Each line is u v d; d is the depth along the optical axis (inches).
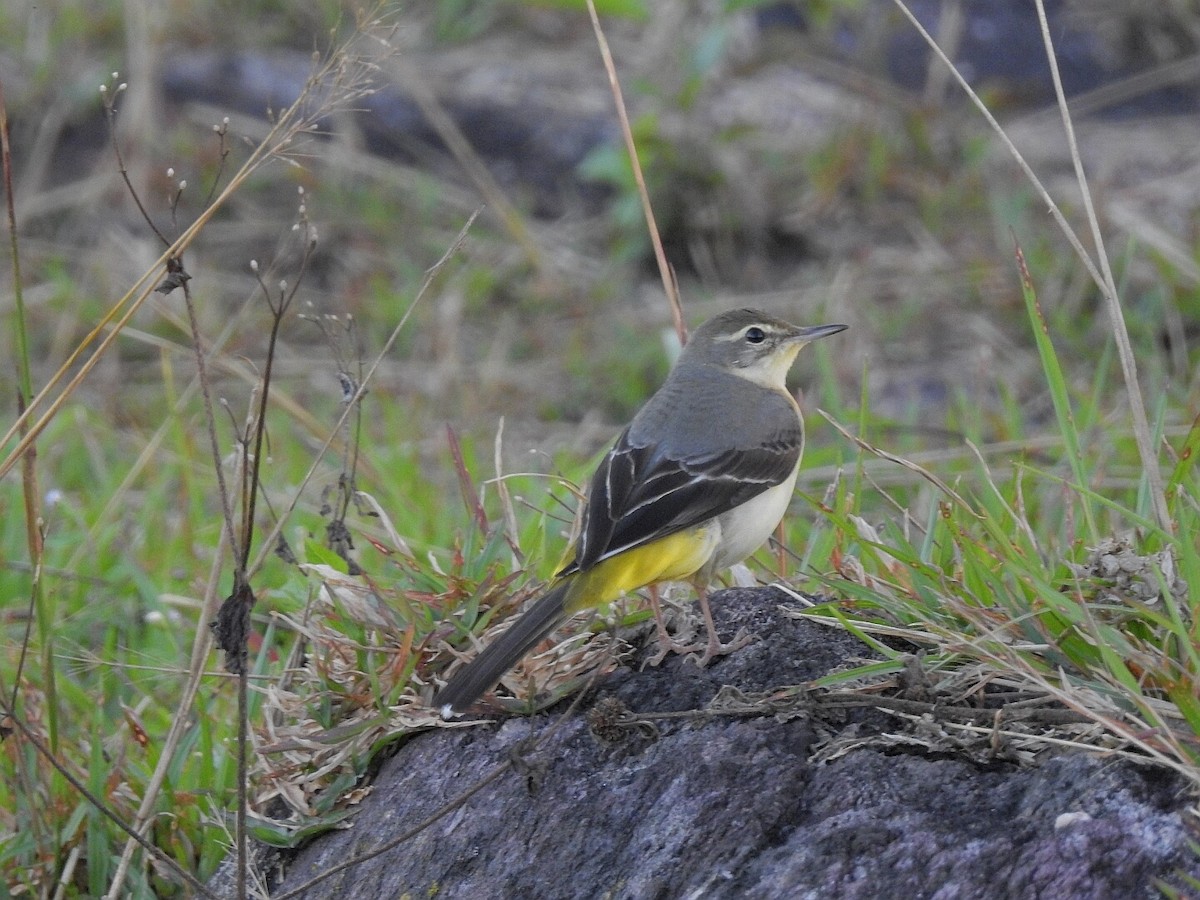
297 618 362.0
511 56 852.6
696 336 388.8
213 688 407.5
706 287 719.1
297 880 318.7
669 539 330.0
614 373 653.9
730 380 376.8
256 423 358.3
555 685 322.3
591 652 327.9
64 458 576.4
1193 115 788.6
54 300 682.8
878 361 644.1
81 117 789.9
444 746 320.2
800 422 371.2
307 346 683.4
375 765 330.6
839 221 738.8
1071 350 629.0
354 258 726.5
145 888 338.3
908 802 265.1
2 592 474.9
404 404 640.4
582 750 301.6
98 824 348.2
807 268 721.6
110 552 498.6
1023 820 255.0
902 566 332.8
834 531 377.4
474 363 671.8
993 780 266.1
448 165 781.9
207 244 738.2
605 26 876.6
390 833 311.6
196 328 305.3
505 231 746.8
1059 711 272.4
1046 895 241.1
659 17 824.9
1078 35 838.5
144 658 422.0
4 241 722.2
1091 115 792.9
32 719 379.9
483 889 287.3
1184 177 725.3
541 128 796.0
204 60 819.4
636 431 356.5
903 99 792.9
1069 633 285.0
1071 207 703.1
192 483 516.1
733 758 282.0
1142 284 647.1
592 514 334.0
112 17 836.6
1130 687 259.1
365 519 487.5
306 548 386.6
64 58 818.2
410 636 328.2
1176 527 313.9
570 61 848.9
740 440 350.3
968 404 589.9
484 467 578.2
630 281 729.0
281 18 860.0
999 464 506.6
